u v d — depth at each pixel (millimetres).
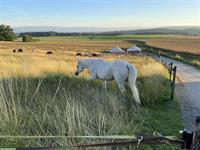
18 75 9469
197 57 55781
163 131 6867
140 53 77312
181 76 21234
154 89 10766
